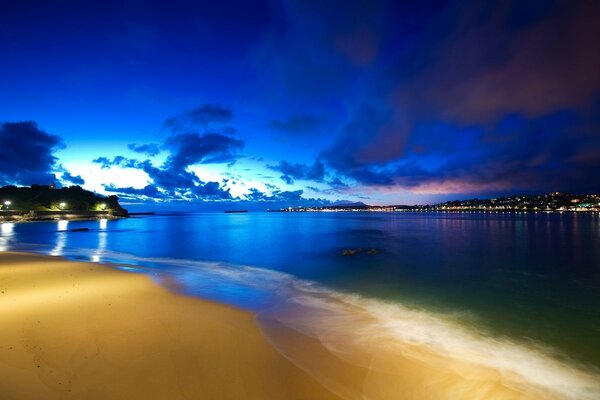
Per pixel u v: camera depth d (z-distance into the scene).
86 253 28.88
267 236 47.94
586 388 7.00
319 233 53.31
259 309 11.59
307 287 15.84
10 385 5.97
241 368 7.06
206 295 13.34
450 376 7.26
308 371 7.14
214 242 39.47
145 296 12.46
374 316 11.33
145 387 6.15
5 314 9.81
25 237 47.16
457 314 11.78
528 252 28.33
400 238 42.69
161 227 74.75
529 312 12.10
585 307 12.72
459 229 60.69
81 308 10.59
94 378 6.36
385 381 6.89
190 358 7.38
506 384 7.04
